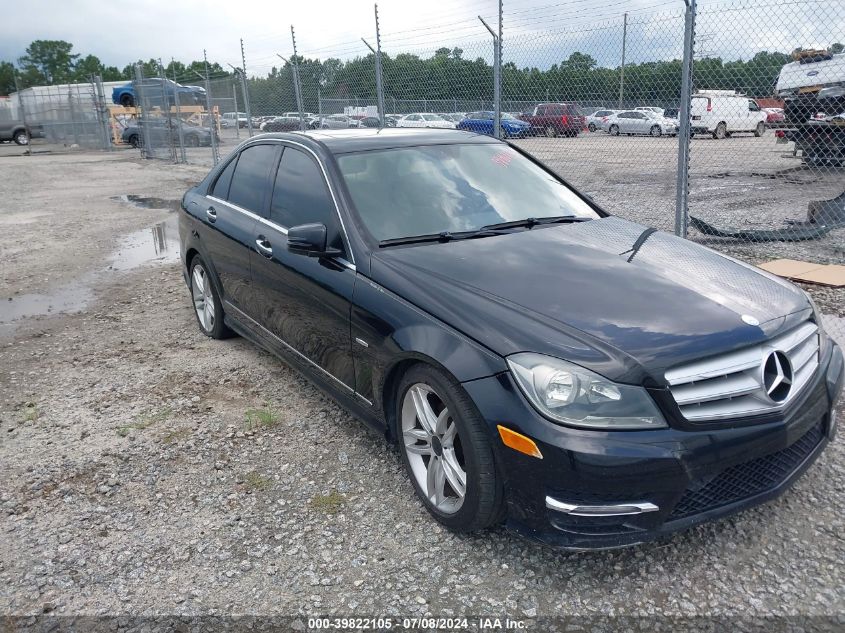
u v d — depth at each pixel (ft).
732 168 47.55
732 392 8.45
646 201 36.96
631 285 9.88
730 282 10.39
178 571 9.32
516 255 10.92
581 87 30.81
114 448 12.69
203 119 84.69
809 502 10.19
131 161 83.51
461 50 33.78
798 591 8.48
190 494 11.12
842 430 12.14
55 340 18.99
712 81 27.86
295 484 11.28
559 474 8.09
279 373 15.89
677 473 8.02
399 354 9.89
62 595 8.93
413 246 11.40
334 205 12.18
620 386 8.14
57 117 122.62
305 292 12.37
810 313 10.13
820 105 36.99
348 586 8.91
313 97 47.57
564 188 14.46
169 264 27.96
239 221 15.21
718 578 8.76
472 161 13.96
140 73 84.07
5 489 11.46
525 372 8.42
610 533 8.24
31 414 14.17
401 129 15.24
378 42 35.88
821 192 39.04
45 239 34.09
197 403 14.47
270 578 9.11
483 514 9.07
